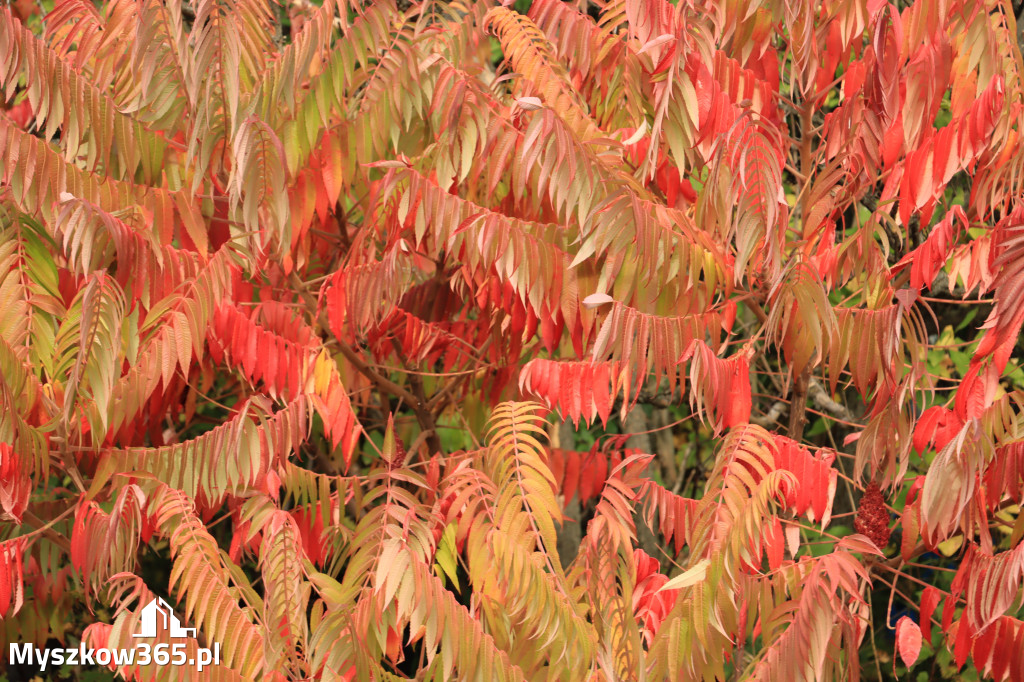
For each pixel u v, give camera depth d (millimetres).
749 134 1950
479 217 2029
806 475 2088
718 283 2227
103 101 2127
